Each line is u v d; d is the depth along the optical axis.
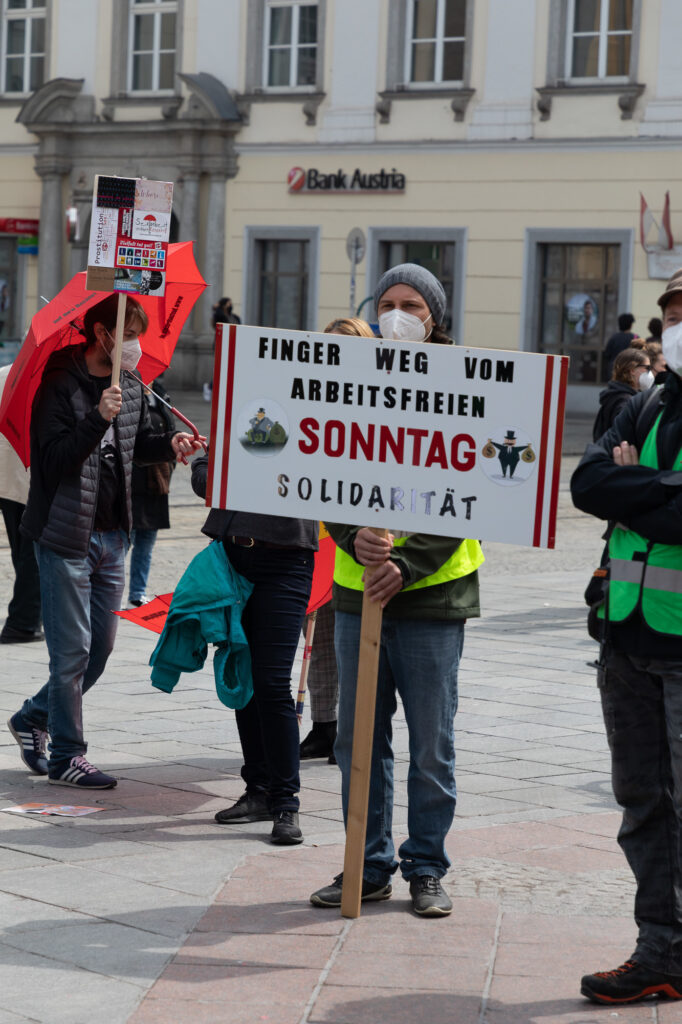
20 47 42.81
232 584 6.79
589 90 34.25
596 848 6.55
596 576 4.96
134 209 7.08
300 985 4.89
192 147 39.28
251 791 7.04
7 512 11.52
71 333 7.63
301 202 38.31
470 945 5.31
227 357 5.60
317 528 6.98
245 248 39.19
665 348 4.75
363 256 34.31
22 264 42.94
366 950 5.23
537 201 35.22
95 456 7.40
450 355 5.44
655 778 4.90
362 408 5.53
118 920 5.48
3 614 12.76
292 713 6.76
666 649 4.70
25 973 4.94
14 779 7.64
